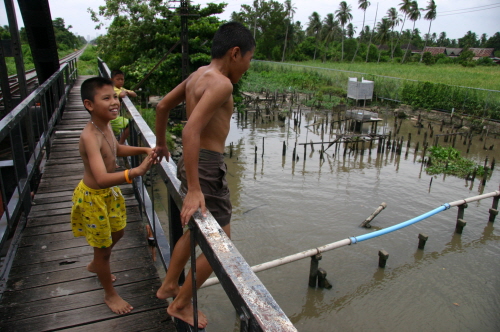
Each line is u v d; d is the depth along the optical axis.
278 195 12.97
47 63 7.36
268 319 0.86
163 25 19.73
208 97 1.51
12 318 2.28
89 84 2.23
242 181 14.27
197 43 18.84
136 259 2.94
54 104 6.54
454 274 8.76
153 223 2.90
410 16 56.16
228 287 1.05
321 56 61.81
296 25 69.06
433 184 14.10
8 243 4.39
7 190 5.29
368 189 13.59
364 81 26.78
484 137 20.66
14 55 4.79
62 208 3.68
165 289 1.92
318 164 16.41
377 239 10.14
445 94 24.45
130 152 2.63
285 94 32.97
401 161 16.97
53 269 2.77
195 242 1.48
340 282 8.35
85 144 2.21
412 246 9.90
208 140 1.73
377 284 8.34
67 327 2.23
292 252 9.46
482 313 7.52
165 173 1.90
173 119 20.17
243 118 25.48
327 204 12.29
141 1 20.25
